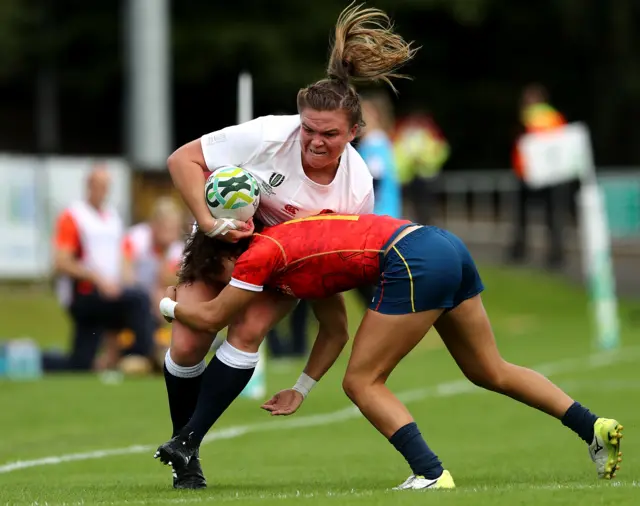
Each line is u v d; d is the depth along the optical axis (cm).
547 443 2880
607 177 6844
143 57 6181
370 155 4066
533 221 8412
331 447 2856
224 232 2034
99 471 2478
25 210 6047
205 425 2064
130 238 4553
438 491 1870
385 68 2053
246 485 2172
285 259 1998
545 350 5178
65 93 11925
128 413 3459
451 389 3956
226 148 2073
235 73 10694
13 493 2084
